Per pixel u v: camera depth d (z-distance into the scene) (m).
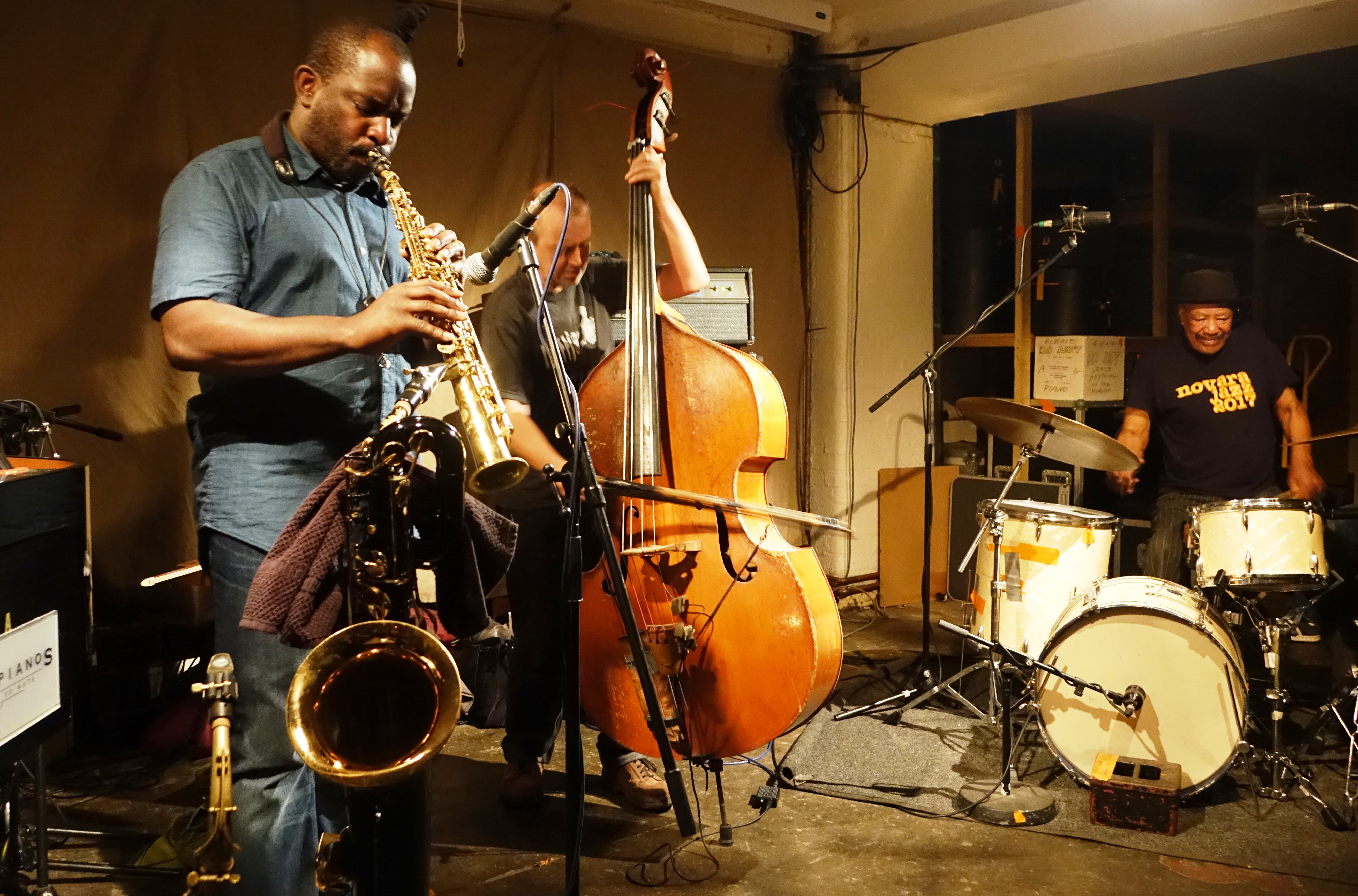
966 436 5.83
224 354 1.63
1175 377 4.16
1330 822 2.79
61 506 1.72
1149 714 2.92
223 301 1.71
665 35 4.77
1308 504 3.01
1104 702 2.97
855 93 5.24
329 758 1.42
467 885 2.46
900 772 3.18
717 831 2.78
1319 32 4.11
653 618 2.48
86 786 3.06
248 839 1.76
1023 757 3.31
